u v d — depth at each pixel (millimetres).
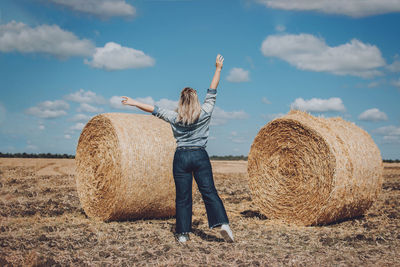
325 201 6758
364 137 7660
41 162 28391
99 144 7641
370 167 7312
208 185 5324
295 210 7219
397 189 12641
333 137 7023
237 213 8328
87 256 4820
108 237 5820
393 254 4887
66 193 11516
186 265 4391
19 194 11070
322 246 5355
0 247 5117
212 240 5664
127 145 6977
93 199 7707
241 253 4852
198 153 5285
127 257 4781
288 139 7422
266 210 7715
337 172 6668
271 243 5527
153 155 7148
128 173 6914
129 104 5379
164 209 7547
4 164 25234
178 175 5383
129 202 7059
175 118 5289
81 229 6438
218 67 5543
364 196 7277
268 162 7773
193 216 7855
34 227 6539
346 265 4406
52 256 4754
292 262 4527
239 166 30141
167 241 5574
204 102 5473
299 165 7215
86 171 8023
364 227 6750
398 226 6727
